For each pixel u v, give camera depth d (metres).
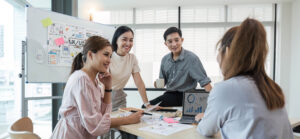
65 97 1.20
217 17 4.12
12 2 2.56
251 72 0.72
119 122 1.21
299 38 3.43
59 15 2.06
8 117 2.62
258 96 0.68
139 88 2.09
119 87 2.07
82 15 4.21
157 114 1.50
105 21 4.33
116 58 1.97
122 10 4.28
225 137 0.74
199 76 1.99
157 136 0.99
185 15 4.16
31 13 1.85
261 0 3.70
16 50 2.69
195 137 0.97
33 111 3.10
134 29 4.26
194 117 1.34
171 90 2.18
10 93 2.64
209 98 0.80
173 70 2.13
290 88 3.72
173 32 1.94
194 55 2.04
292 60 3.66
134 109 1.67
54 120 2.67
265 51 0.70
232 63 0.73
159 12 4.22
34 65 1.87
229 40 0.77
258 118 0.66
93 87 1.21
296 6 3.56
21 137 0.81
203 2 3.84
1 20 2.44
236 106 0.69
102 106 1.40
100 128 1.12
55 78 2.01
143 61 4.24
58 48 2.03
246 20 0.73
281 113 0.71
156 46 4.21
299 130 1.33
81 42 2.22
